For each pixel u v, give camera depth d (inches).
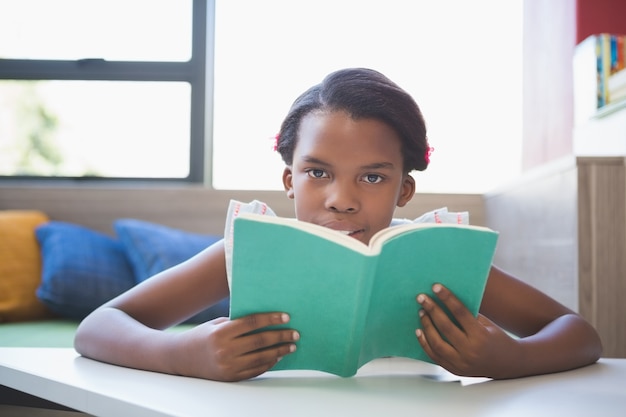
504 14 120.2
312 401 24.0
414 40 115.8
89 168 113.6
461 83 115.9
